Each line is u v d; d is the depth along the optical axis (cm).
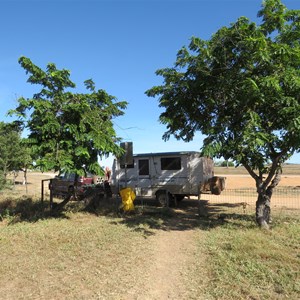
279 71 849
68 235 888
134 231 952
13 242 827
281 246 769
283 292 523
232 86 913
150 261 687
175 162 1563
